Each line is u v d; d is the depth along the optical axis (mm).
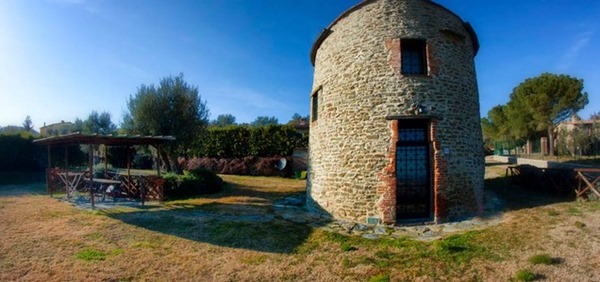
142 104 17938
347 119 10422
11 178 20469
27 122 46938
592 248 6336
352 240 7910
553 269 5656
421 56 10328
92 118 32562
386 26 10133
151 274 6055
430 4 10312
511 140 35406
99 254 6984
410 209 10008
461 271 5898
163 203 12922
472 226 8797
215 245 7664
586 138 23234
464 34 11289
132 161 28969
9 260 6566
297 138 25375
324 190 11117
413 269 6078
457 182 9875
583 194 10703
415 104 9680
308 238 8117
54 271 6070
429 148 9812
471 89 11031
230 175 25047
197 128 19109
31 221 9633
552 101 25094
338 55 11031
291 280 5840
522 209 9938
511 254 6445
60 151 23672
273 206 12438
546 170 12625
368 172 9812
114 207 11977
